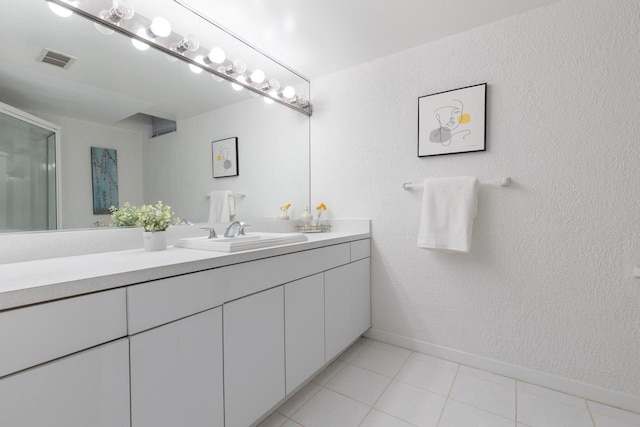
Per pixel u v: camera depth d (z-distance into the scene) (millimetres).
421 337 1984
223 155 1820
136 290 839
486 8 1562
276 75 2211
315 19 1628
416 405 1457
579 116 1484
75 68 1216
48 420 674
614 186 1419
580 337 1508
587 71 1461
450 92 1803
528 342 1639
